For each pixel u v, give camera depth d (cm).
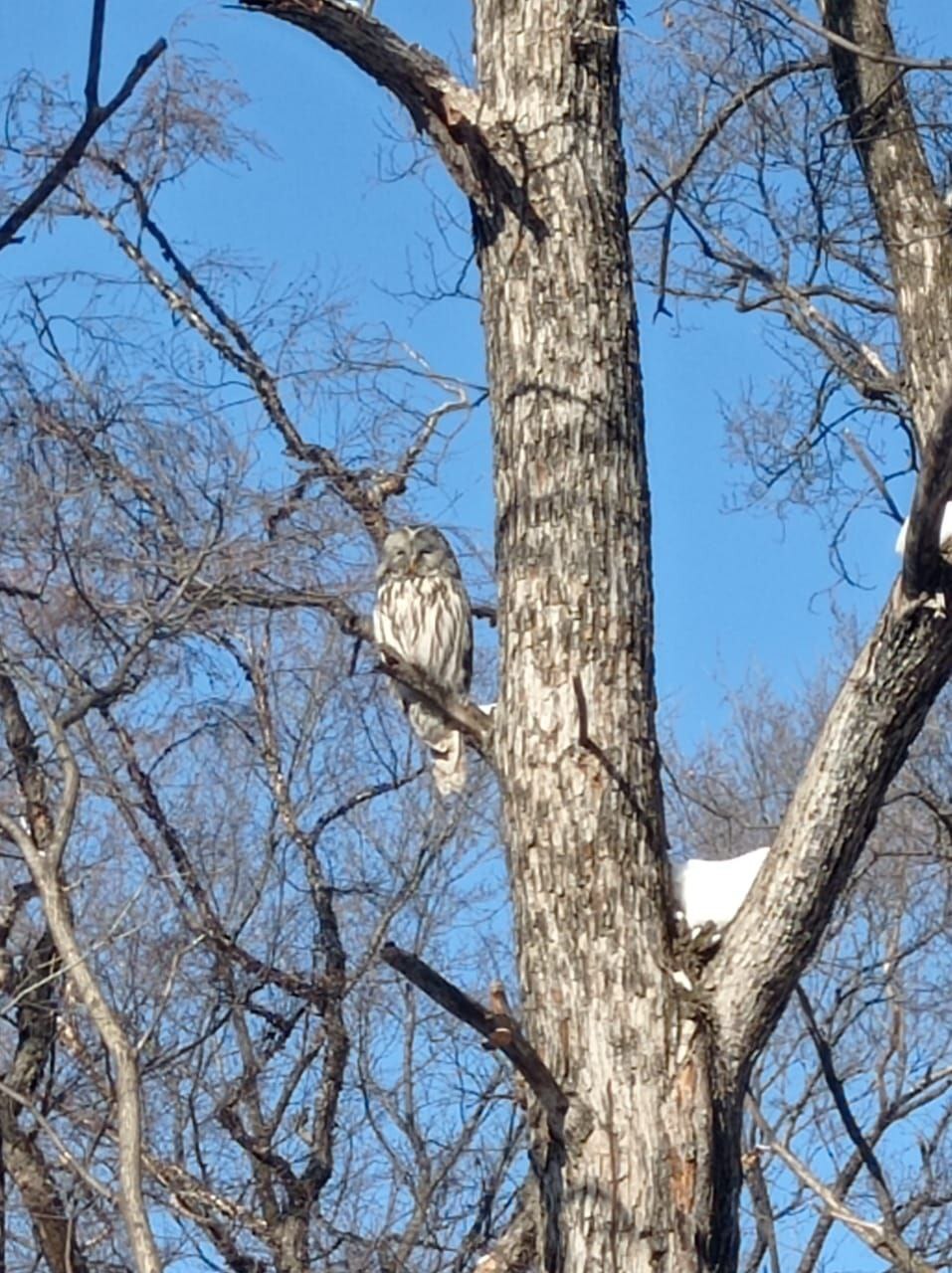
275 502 836
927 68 550
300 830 1053
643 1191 535
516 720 588
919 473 493
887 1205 675
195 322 919
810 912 545
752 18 812
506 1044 532
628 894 564
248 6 617
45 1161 888
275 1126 1021
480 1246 1056
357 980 1033
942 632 523
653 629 602
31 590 801
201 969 992
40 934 974
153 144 941
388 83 632
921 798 787
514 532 606
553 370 613
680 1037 549
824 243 880
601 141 638
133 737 977
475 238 643
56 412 815
